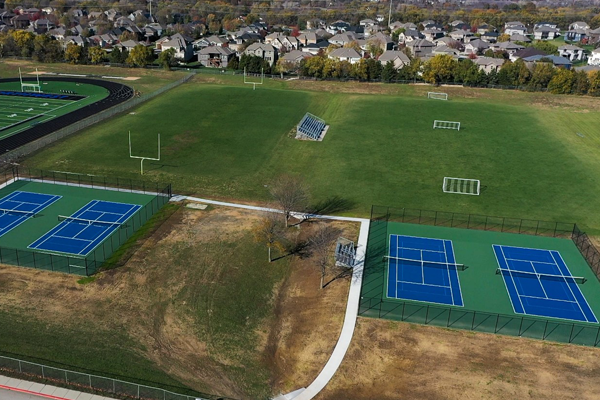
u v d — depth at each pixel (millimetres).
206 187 69562
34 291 45781
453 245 56656
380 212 63812
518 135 96125
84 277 48000
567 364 39312
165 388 36188
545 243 57469
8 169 72312
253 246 54375
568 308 46406
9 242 53656
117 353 39219
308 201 65938
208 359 39531
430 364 39094
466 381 37469
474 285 49469
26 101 111875
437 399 35875
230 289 47375
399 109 113062
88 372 37219
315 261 51188
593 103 120688
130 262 50656
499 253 55250
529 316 45062
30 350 38938
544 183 73688
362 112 109750
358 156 83062
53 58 157875
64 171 72750
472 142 91562
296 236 57250
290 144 88062
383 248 55500
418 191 70188
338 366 38969
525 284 49875
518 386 37000
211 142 87562
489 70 158125
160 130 92562
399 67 155500
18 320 42031
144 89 127438
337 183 72312
